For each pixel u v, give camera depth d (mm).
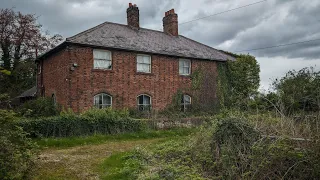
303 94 7539
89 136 11664
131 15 20891
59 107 15953
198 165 5609
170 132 13227
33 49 31047
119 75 16984
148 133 12734
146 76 18094
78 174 6414
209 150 5969
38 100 16828
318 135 4812
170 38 21906
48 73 18562
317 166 4363
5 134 4988
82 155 8664
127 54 17391
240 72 21641
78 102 15414
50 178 6062
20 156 5102
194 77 20281
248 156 5000
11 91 25906
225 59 21984
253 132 5465
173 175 5145
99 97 16250
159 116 15914
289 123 5617
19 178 5141
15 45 29750
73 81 15328
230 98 19312
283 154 4637
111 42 16875
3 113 5172
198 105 19844
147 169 5801
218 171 5375
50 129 11320
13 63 29984
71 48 15367
